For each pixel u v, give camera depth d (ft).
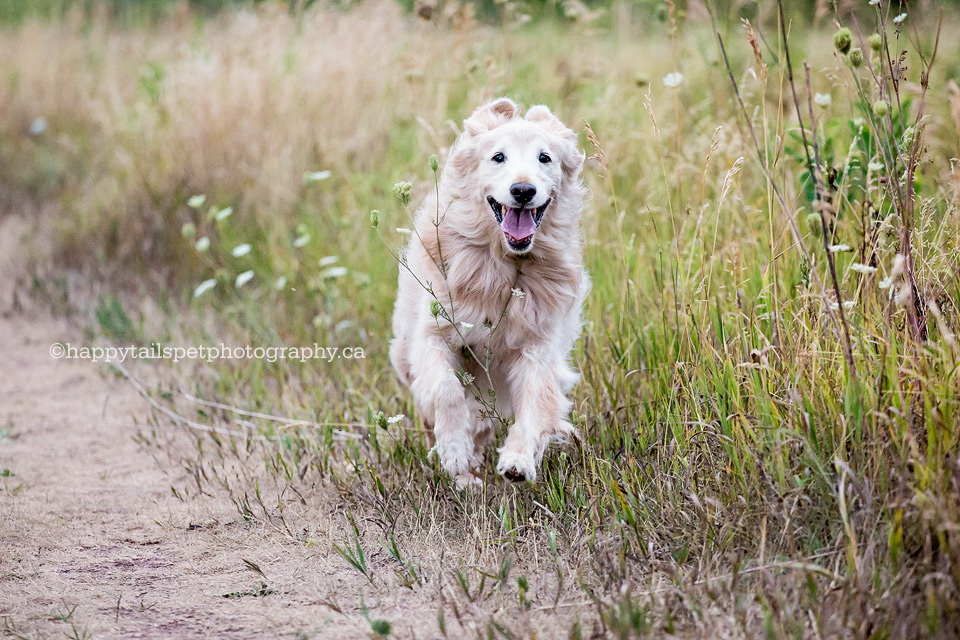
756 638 14.89
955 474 15.33
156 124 44.91
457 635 15.99
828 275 21.12
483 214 21.61
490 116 23.09
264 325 33.40
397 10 48.19
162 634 16.39
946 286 19.06
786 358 19.22
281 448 24.64
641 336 23.82
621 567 17.01
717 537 17.71
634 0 50.47
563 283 22.11
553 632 15.84
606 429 21.93
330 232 37.09
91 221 43.21
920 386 17.04
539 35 54.03
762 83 20.07
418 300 22.79
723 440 18.90
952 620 14.12
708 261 24.30
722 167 28.48
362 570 18.11
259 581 18.39
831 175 21.48
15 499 22.40
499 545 18.88
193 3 72.54
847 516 16.29
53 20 69.15
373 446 23.48
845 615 14.82
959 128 25.58
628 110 37.99
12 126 58.49
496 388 22.89
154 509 21.95
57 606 17.43
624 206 30.71
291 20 47.57
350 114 42.55
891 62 19.24
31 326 36.24
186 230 33.58
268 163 40.63
